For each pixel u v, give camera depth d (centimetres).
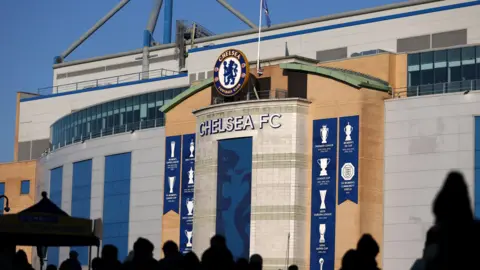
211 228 9038
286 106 8681
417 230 8150
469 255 1131
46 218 4359
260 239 8662
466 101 8025
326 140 8556
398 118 8381
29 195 13075
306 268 8531
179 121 9844
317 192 8556
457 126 8044
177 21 13262
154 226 10119
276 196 8631
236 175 8900
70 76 14575
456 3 10600
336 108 8531
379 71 8725
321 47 11281
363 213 8294
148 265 2295
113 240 10631
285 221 8569
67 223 4422
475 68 8281
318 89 8681
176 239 9725
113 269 2491
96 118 11494
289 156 8631
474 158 7950
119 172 10675
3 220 4266
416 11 10662
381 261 8338
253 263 2350
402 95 8619
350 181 8369
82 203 11212
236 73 8938
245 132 8869
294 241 8531
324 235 8469
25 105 14488
